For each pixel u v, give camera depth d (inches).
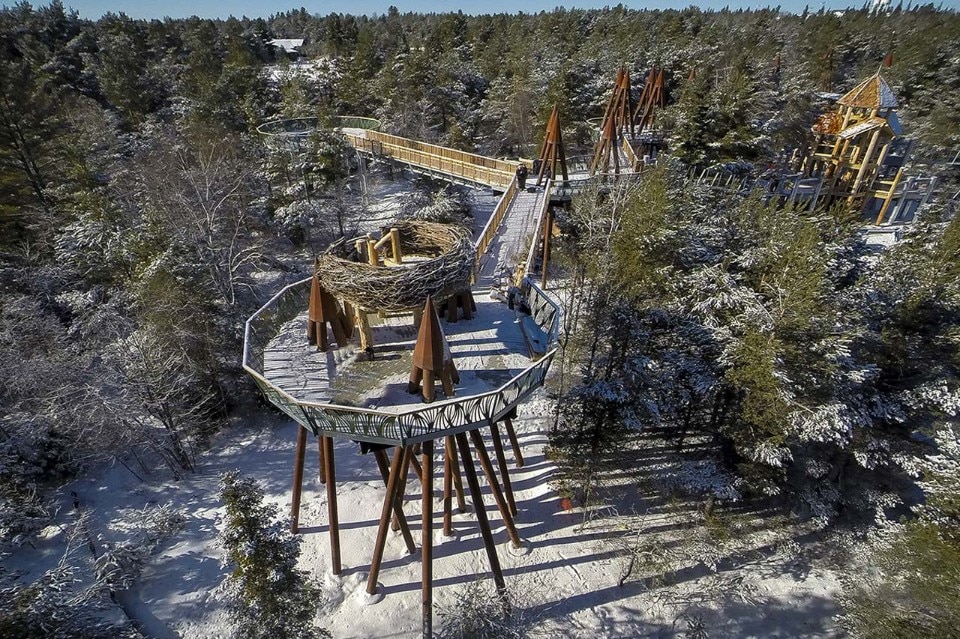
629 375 662.5
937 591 465.1
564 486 701.9
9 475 663.1
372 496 682.2
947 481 499.8
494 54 2534.5
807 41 2893.7
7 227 1097.4
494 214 970.1
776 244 694.5
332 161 1481.3
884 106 1362.0
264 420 854.5
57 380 741.9
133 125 1776.6
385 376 468.8
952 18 3225.9
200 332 833.5
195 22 2815.0
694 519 669.9
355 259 536.1
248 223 1425.9
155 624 538.3
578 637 539.8
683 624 560.1
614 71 2160.4
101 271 998.4
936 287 698.8
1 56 1632.6
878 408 671.1
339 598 555.5
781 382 576.4
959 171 1651.1
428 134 1836.9
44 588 461.4
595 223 904.9
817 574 631.2
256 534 441.1
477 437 523.5
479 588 551.2
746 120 1278.3
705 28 3110.2
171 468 741.3
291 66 2620.6
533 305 569.0
